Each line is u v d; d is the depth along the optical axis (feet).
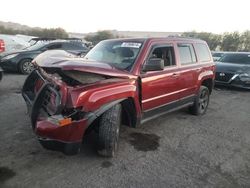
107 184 11.16
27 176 11.41
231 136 17.47
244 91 34.30
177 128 18.33
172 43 17.79
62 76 11.94
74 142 11.32
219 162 13.67
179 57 18.28
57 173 11.75
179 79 17.80
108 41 17.39
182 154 14.35
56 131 10.87
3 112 19.48
